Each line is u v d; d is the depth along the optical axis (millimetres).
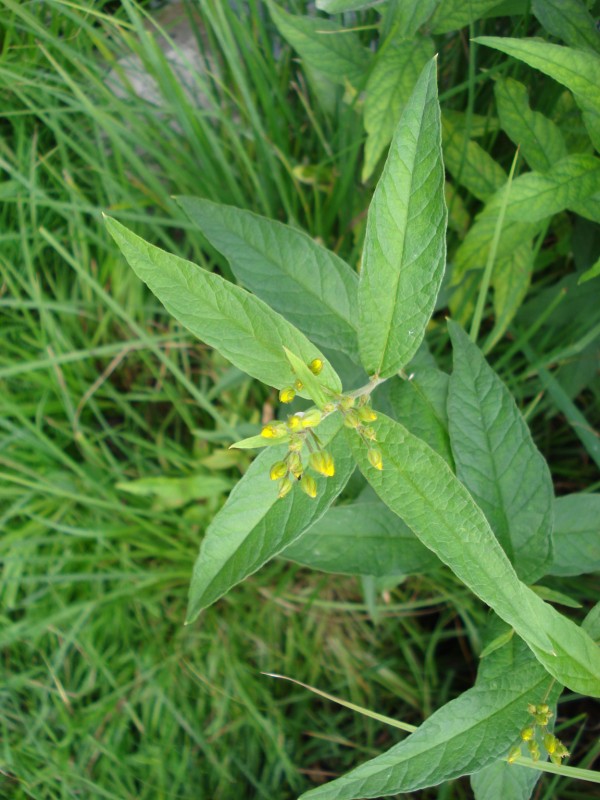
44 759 427
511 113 347
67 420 482
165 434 502
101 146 445
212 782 448
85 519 464
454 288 420
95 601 442
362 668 470
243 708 455
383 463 233
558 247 433
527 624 230
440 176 224
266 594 479
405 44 342
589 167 320
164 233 460
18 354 460
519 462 296
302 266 305
